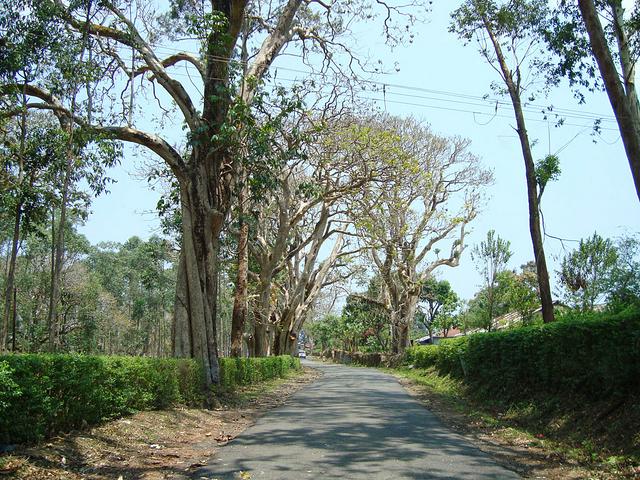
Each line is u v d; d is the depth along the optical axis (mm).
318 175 23641
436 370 28578
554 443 9664
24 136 14750
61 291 36594
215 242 17078
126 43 15844
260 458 8094
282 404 16656
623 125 10477
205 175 16641
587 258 17500
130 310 54656
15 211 16156
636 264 15766
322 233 34406
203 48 16234
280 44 18562
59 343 35750
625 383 9539
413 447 9094
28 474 6461
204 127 16000
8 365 7180
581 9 10859
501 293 25172
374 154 22578
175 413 12148
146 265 54250
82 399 8914
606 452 8500
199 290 16297
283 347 38250
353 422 12188
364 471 7219
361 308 57281
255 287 33969
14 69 13250
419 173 26297
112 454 8078
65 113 14500
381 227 30328
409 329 42438
